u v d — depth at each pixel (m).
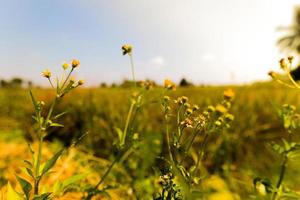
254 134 4.43
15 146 4.63
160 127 4.71
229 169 3.62
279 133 4.37
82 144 4.89
